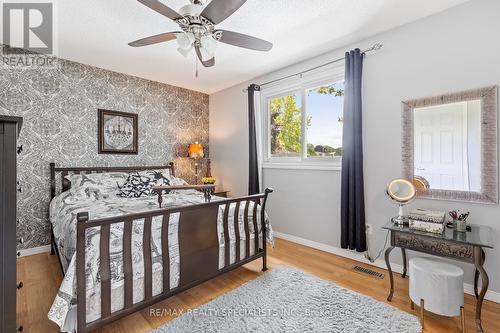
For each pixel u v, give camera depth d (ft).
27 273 7.74
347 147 8.55
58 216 7.57
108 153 11.15
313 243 10.09
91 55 9.57
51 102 9.75
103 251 4.76
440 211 6.69
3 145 2.97
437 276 5.22
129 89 11.80
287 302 6.14
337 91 9.61
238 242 7.34
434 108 7.05
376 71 8.21
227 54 9.58
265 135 12.19
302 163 10.44
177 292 5.83
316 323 5.38
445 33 6.87
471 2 6.47
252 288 6.79
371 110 8.32
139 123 12.15
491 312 5.75
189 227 6.14
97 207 7.46
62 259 6.45
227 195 13.85
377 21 7.41
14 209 3.05
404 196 6.72
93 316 4.65
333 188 9.46
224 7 4.74
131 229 5.11
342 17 7.17
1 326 3.00
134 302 5.24
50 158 9.75
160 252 5.64
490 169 6.19
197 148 13.33
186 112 14.02
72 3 6.33
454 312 5.16
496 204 6.13
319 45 8.93
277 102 11.77
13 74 8.97
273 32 7.98
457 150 6.67
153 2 4.62
